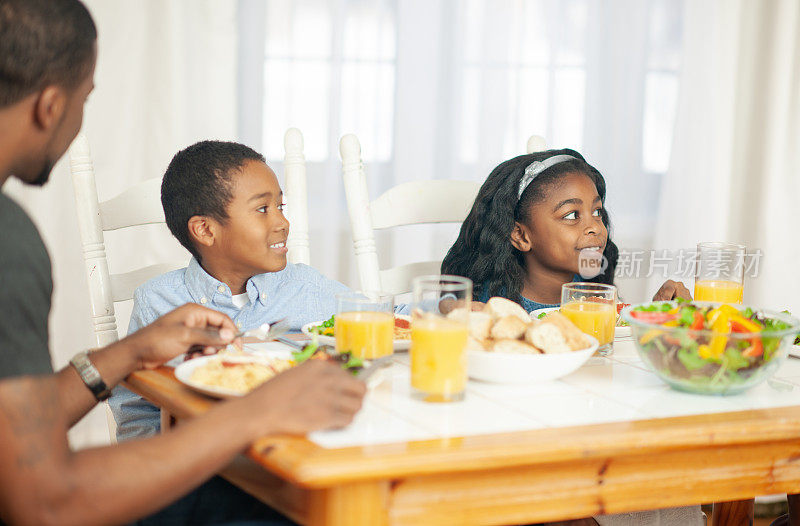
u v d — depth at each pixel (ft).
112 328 5.56
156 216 5.76
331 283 5.84
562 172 5.48
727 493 3.29
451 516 2.90
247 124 8.30
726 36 9.29
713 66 9.32
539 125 8.97
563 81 8.98
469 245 5.80
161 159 8.05
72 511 2.68
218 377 3.44
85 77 3.27
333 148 8.41
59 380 3.79
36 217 7.73
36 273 2.85
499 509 2.97
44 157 3.30
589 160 9.18
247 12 8.17
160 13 7.88
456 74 8.63
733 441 3.11
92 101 7.85
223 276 5.35
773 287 9.55
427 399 3.34
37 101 3.11
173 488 2.79
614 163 9.23
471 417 3.15
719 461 3.25
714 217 9.52
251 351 4.17
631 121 9.19
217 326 4.04
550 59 8.90
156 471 2.75
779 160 9.43
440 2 8.50
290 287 5.60
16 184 7.64
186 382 3.42
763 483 3.33
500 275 5.63
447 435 2.94
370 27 8.41
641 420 3.17
